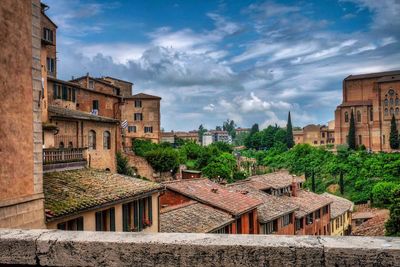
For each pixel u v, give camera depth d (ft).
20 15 30.40
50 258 10.73
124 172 130.82
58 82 120.16
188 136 453.58
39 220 31.96
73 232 11.30
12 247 10.95
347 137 327.67
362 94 342.03
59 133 92.84
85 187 45.91
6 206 27.73
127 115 216.74
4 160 28.02
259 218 85.46
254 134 427.33
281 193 124.36
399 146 295.69
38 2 32.96
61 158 53.16
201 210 71.56
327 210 136.56
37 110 32.27
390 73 333.01
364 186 204.03
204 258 9.86
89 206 39.63
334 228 144.05
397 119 301.22
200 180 92.53
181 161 179.93
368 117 317.42
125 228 48.37
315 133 395.75
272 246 9.52
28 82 31.14
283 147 351.87
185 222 64.13
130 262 10.27
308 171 253.65
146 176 146.41
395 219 92.58
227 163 181.06
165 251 10.07
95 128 107.34
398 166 207.10
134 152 169.27
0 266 11.18
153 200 55.98
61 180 46.80
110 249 10.39
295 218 105.91
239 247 9.68
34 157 31.58
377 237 9.81
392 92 303.48
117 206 46.34
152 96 219.82
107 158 112.88
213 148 198.90
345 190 212.02
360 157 240.32
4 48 28.45
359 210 179.22
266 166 296.71
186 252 9.95
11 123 28.91
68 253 10.64
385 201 174.09
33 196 31.12
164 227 60.44
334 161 246.88
